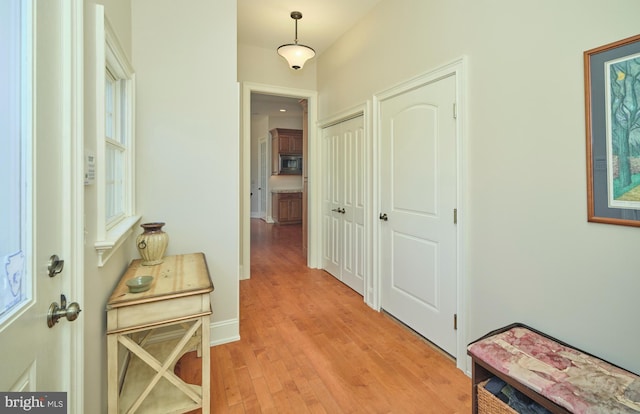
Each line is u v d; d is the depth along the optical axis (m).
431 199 2.22
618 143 1.24
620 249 1.25
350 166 3.43
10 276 0.69
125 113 1.89
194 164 2.20
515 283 1.66
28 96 0.75
